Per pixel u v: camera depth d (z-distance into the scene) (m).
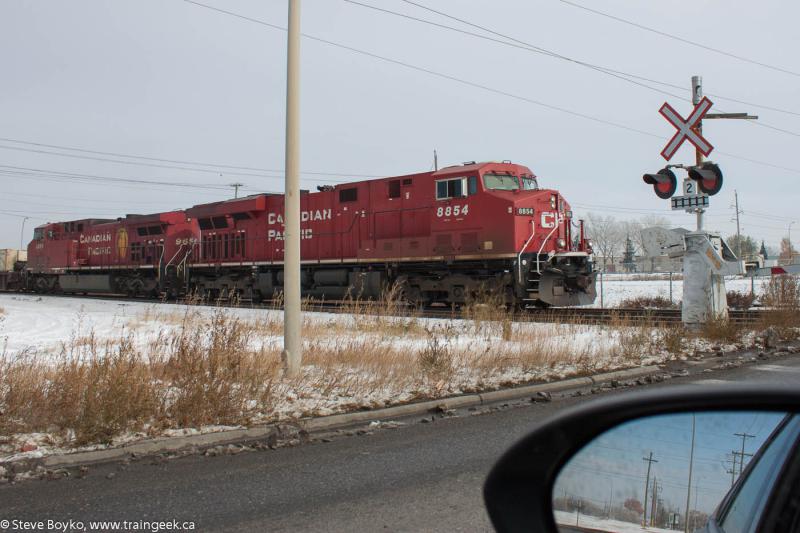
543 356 12.07
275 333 15.30
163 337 14.48
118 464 6.30
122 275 40.91
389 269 24.78
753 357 13.12
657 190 16.22
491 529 4.53
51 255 48.06
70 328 18.34
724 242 16.72
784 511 2.09
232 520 4.79
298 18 10.77
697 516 2.39
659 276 74.94
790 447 2.22
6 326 19.14
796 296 17.83
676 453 2.45
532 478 2.53
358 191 25.97
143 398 7.57
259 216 30.39
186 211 35.47
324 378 10.16
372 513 4.90
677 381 10.48
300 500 5.22
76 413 7.14
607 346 13.59
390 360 11.13
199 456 6.59
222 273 32.69
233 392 8.42
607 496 2.47
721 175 15.45
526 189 23.23
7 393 7.73
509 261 21.41
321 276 27.20
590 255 23.05
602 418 2.53
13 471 5.98
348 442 7.12
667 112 15.97
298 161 10.63
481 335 15.66
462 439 7.14
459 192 22.53
